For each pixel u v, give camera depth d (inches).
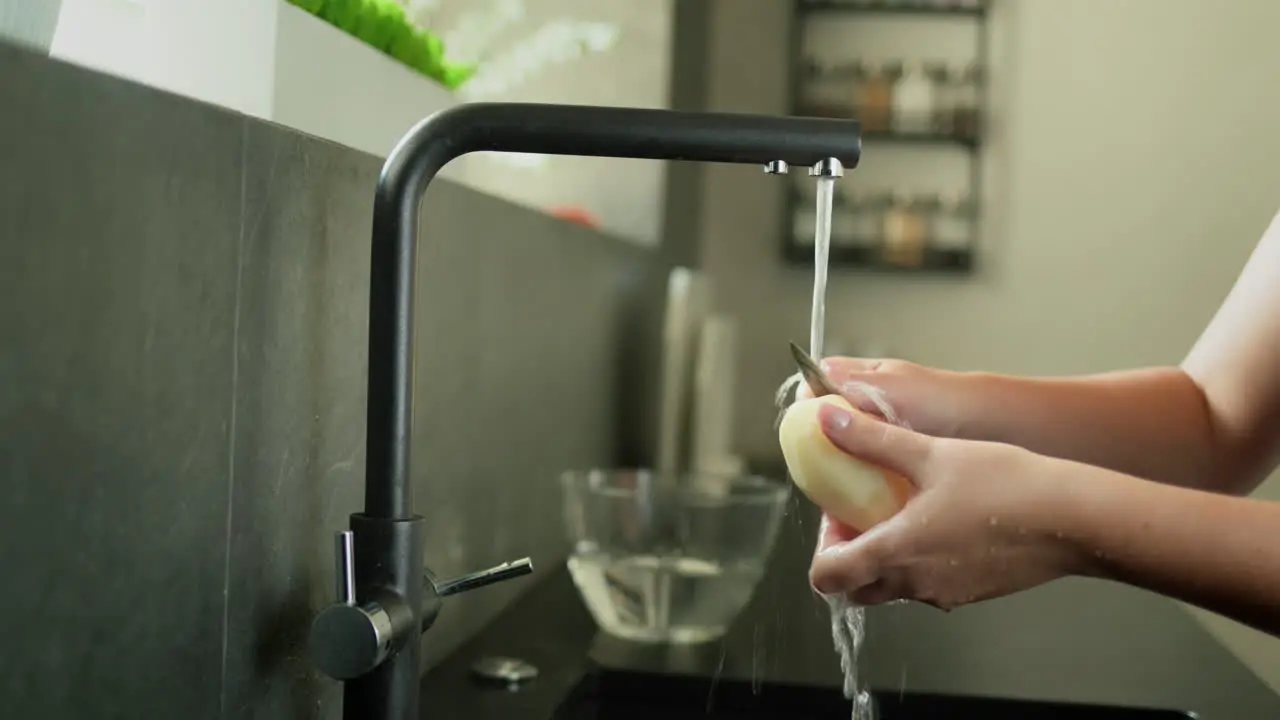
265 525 25.8
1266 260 41.6
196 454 22.7
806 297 117.9
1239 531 27.4
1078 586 59.5
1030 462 28.4
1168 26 115.4
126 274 20.1
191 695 22.8
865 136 115.3
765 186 118.0
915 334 117.7
